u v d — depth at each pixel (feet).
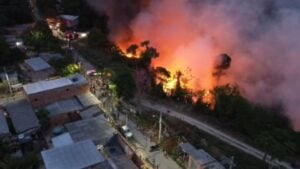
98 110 157.38
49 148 129.18
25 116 142.61
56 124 149.18
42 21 268.62
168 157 135.03
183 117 179.32
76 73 184.96
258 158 149.59
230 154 147.74
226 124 177.78
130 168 119.44
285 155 151.94
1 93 167.32
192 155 128.77
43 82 163.43
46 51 221.25
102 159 115.03
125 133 143.64
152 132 151.02
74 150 118.11
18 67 196.24
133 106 177.47
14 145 129.18
